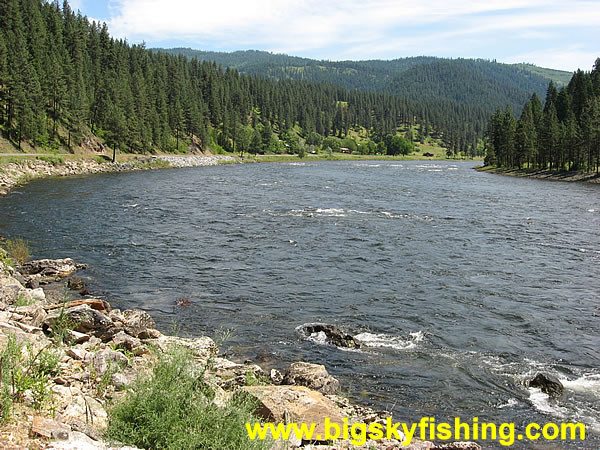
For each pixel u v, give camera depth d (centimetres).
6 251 2380
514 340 1547
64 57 11131
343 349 1439
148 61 16525
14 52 9019
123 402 730
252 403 864
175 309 1752
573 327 1666
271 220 3706
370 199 5138
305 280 2166
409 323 1677
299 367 1163
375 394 1170
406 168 11894
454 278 2241
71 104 9225
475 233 3334
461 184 7294
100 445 596
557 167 9538
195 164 11738
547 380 1220
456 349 1464
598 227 3631
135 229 3231
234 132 15888
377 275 2267
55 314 1305
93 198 4675
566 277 2280
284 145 18775
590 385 1251
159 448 647
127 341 1202
